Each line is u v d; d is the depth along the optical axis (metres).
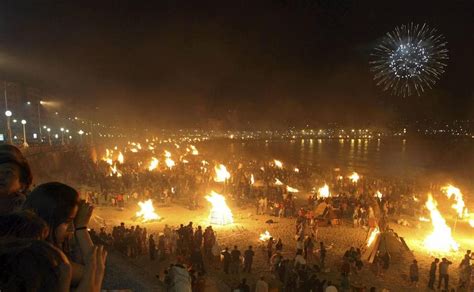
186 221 29.28
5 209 2.29
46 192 2.06
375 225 23.70
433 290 18.75
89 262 1.98
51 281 1.54
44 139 84.44
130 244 20.36
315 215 29.41
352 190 43.28
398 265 21.70
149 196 35.78
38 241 1.61
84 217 2.21
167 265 19.23
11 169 2.34
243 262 20.59
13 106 84.38
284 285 17.97
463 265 18.70
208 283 13.21
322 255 20.41
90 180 42.03
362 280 19.53
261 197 35.41
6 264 1.48
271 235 26.11
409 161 105.12
